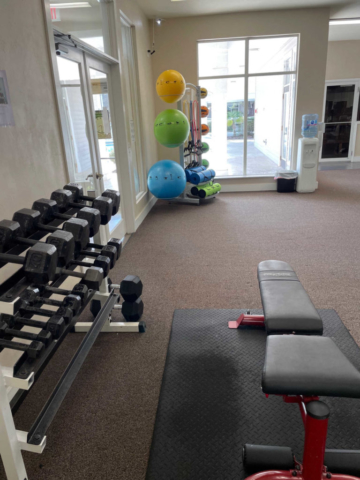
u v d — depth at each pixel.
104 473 1.52
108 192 2.06
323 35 6.31
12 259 1.34
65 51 2.74
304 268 3.43
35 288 1.53
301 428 1.69
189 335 2.46
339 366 1.18
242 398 1.89
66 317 1.45
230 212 5.68
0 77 1.82
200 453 1.58
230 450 1.58
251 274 3.37
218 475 1.47
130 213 4.77
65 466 1.56
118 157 4.54
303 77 6.54
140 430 1.73
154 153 6.80
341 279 3.17
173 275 3.43
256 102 7.09
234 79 6.93
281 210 5.62
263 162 7.52
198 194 6.34
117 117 4.38
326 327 2.44
